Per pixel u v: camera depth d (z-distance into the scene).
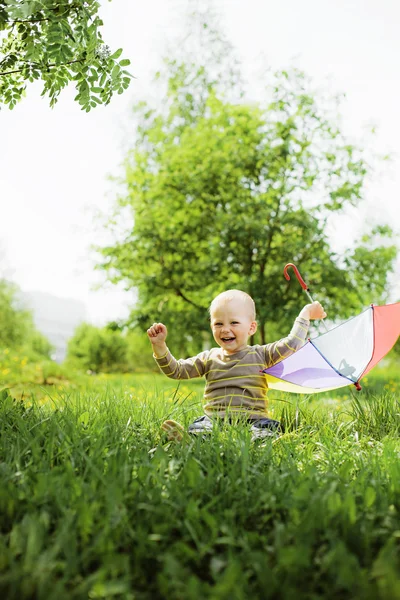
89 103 4.59
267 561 1.85
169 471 2.60
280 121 15.27
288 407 4.80
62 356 48.47
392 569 1.63
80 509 2.06
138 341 31.97
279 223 14.48
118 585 1.64
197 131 16.22
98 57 4.47
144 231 15.69
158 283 15.44
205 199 15.13
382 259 14.88
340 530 2.02
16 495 2.26
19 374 12.95
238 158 14.84
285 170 15.12
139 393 6.57
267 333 17.59
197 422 3.88
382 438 3.98
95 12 4.35
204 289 15.52
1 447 3.00
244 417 3.90
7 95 5.32
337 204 14.70
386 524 2.08
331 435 3.90
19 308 40.72
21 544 1.86
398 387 8.85
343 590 1.67
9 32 5.16
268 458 2.94
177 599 1.63
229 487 2.44
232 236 14.32
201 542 1.99
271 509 2.26
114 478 2.39
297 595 1.61
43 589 1.60
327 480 2.49
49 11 4.19
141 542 1.92
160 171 16.23
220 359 4.31
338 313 14.23
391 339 4.26
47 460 2.72
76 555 1.81
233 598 1.56
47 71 4.61
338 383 4.04
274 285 13.94
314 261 14.48
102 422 3.67
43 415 3.93
